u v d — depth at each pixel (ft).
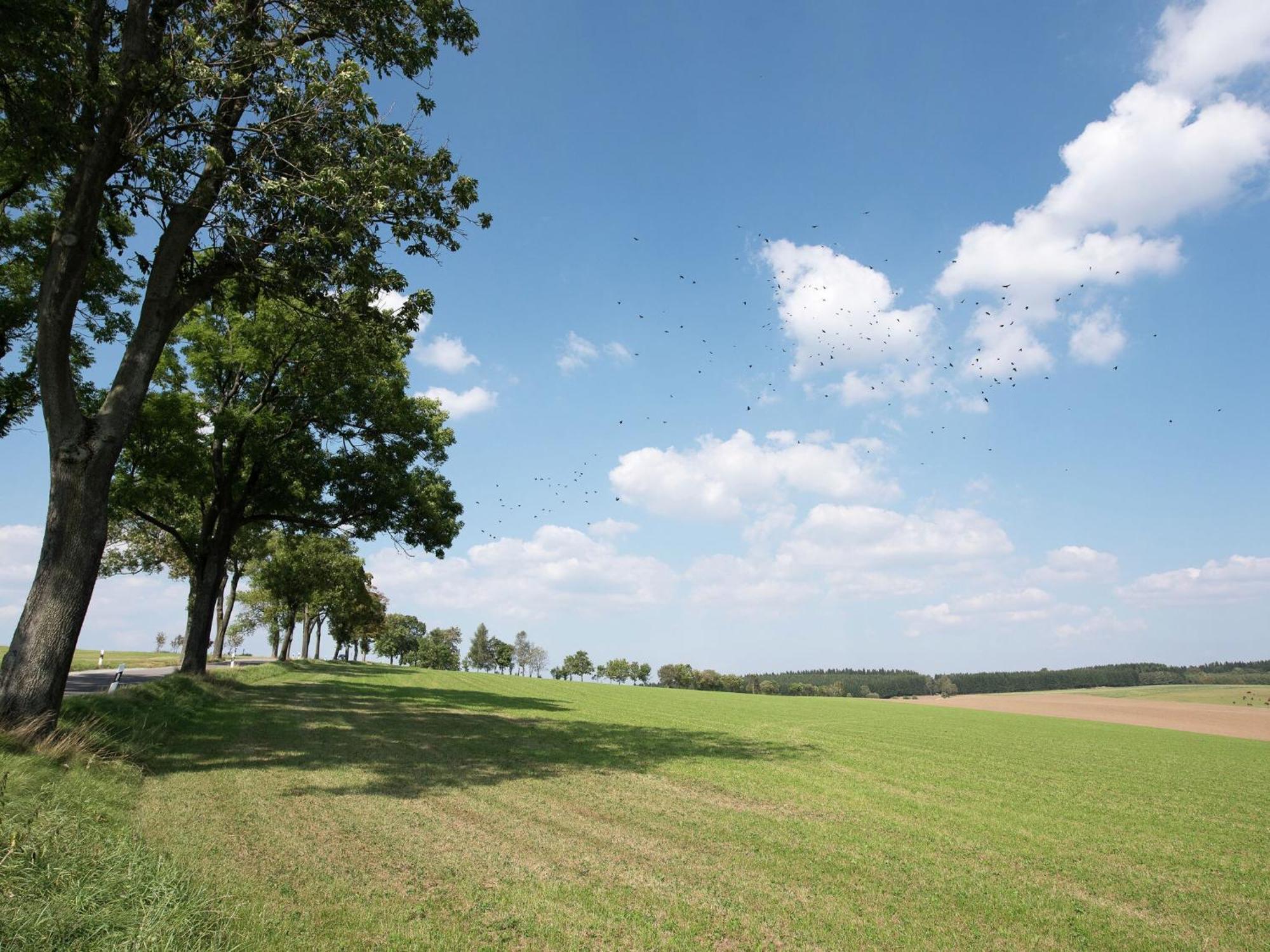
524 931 20.16
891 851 32.30
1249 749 107.76
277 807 32.35
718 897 24.22
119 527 118.11
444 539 102.27
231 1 45.70
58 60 39.65
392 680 154.51
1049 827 40.65
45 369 41.16
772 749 69.15
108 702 51.60
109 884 18.80
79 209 41.65
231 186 43.01
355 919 20.06
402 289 53.31
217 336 90.27
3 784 23.57
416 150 50.49
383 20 50.55
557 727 76.95
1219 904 27.68
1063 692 421.59
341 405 91.50
